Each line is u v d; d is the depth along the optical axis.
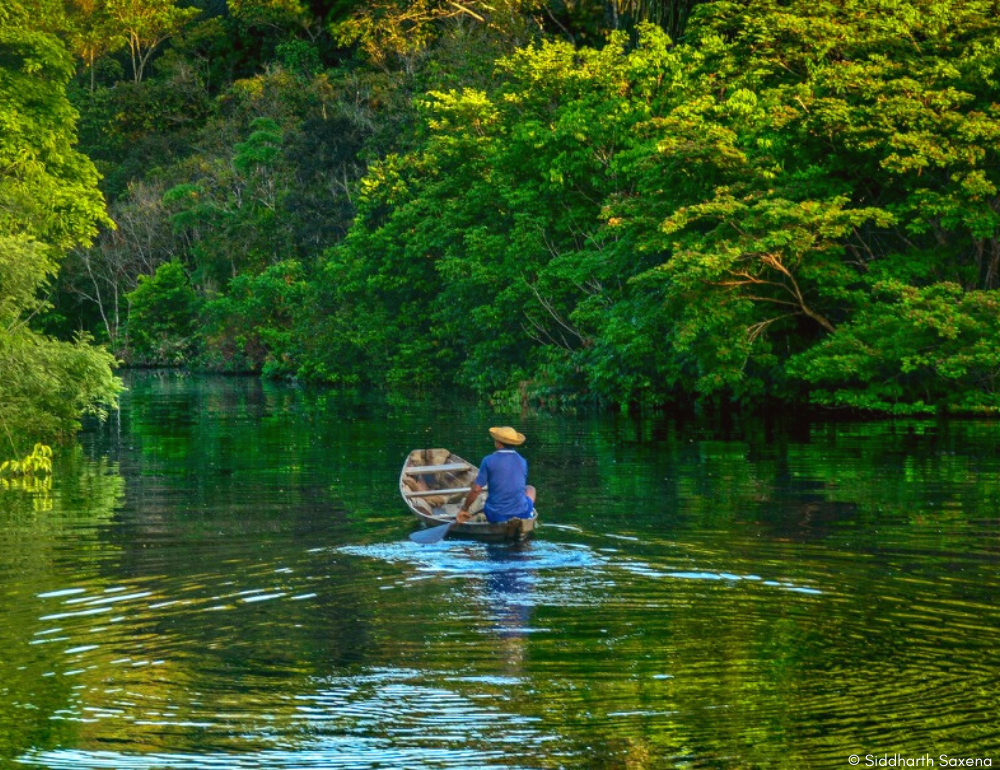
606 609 23.80
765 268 71.38
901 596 24.66
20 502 39.84
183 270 188.25
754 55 77.56
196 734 17.17
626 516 34.94
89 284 194.62
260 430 67.94
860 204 75.69
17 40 81.00
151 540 32.16
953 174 69.00
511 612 23.66
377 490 41.91
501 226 105.56
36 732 17.28
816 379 69.25
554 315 95.00
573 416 76.12
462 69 128.25
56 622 23.23
